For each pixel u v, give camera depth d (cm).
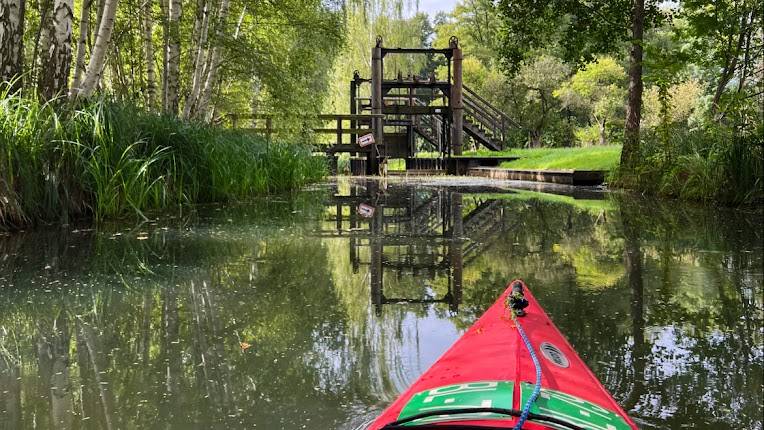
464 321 362
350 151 2402
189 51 1582
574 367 168
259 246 635
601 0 1605
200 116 1480
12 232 689
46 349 315
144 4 1240
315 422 229
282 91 1535
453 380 152
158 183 915
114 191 809
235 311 386
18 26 816
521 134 4391
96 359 299
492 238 699
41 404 247
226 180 1102
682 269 513
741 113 1127
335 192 1441
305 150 1847
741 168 1034
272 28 1755
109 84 1656
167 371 283
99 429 224
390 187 1645
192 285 458
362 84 3697
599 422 127
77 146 778
